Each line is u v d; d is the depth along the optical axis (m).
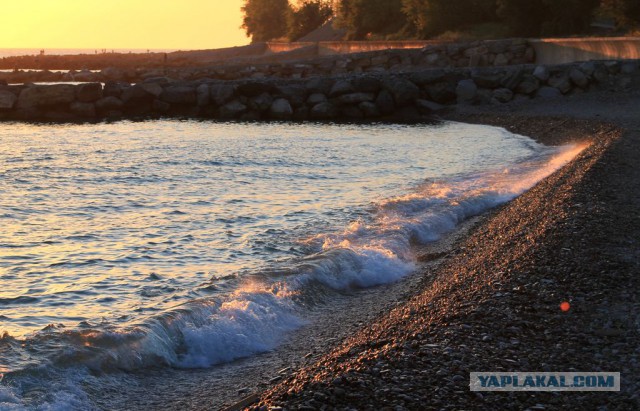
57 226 18.36
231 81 57.38
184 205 21.12
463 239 16.84
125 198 22.27
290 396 7.67
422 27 91.12
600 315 9.93
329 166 29.02
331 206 20.69
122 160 30.88
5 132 43.31
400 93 53.56
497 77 52.81
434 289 12.34
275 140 38.78
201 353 10.10
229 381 9.30
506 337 9.23
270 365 9.77
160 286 13.12
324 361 8.98
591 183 19.56
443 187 23.33
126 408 8.46
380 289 13.37
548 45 62.62
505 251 13.96
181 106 57.09
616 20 68.69
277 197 22.30
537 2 75.25
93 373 9.11
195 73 75.62
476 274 12.69
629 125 34.81
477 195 21.09
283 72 73.69
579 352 8.70
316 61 73.44
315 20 146.38
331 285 13.27
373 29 111.12
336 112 54.41
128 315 11.48
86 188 24.05
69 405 8.29
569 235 14.13
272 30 169.00
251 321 11.00
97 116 54.88
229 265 14.57
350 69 71.81
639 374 8.02
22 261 14.90
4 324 11.03
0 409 7.81
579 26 72.69
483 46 66.62
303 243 16.22
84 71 93.62
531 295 10.87
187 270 14.23
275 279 12.98
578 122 38.88
